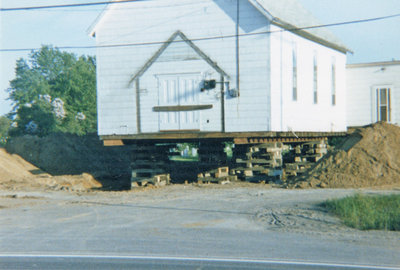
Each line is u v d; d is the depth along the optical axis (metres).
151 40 21.23
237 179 23.64
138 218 13.12
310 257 8.18
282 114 20.56
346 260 7.93
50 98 54.31
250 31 19.64
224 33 20.03
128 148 41.22
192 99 20.58
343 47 28.84
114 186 27.25
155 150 23.64
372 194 15.80
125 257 8.40
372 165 19.02
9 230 11.78
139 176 23.30
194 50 20.55
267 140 20.98
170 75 20.91
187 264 7.77
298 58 22.69
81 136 40.50
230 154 47.94
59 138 37.31
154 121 21.19
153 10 21.17
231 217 12.89
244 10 19.72
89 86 60.91
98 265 7.84
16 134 49.34
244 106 19.77
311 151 26.88
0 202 17.19
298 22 23.11
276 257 8.20
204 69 20.38
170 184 23.86
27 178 26.53
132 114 21.52
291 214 13.05
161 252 8.78
